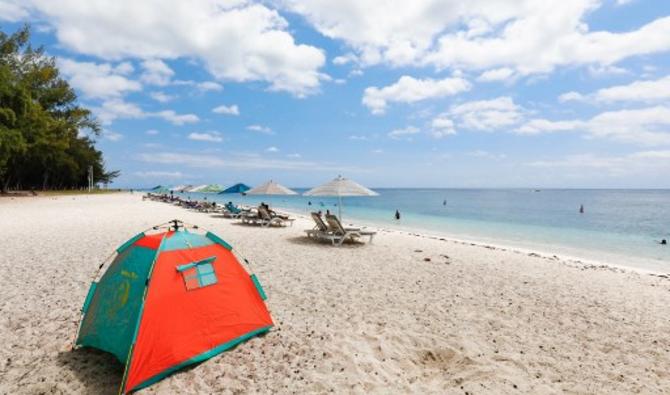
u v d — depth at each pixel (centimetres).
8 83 3300
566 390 361
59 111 4822
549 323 542
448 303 618
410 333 488
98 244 1055
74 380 362
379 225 2381
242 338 446
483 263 997
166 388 351
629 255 1391
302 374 380
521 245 1608
